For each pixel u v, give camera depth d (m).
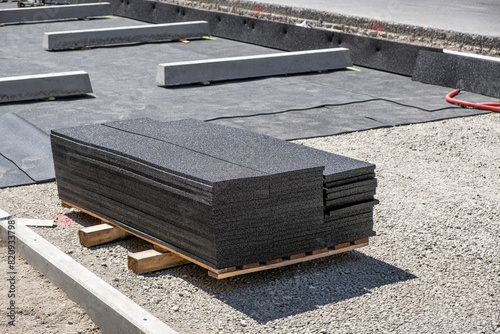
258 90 11.39
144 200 4.88
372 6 18.95
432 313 4.17
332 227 4.77
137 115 9.55
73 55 14.59
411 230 5.57
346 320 4.08
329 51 13.17
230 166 4.56
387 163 7.47
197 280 4.68
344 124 9.15
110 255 5.12
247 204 4.31
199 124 6.07
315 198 4.61
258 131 8.76
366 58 13.54
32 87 10.35
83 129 5.88
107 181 5.27
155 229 4.86
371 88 11.61
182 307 4.27
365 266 4.91
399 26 15.14
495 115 9.80
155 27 16.30
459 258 5.03
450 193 6.50
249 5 20.03
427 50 12.30
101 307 4.08
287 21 18.27
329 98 10.77
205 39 17.17
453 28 14.96
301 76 12.70
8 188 6.68
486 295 4.43
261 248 4.46
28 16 19.69
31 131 8.15
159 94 11.00
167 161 4.70
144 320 3.74
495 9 17.95
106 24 19.61
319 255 4.79
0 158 7.46
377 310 4.21
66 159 5.73
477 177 7.04
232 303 4.33
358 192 4.85
